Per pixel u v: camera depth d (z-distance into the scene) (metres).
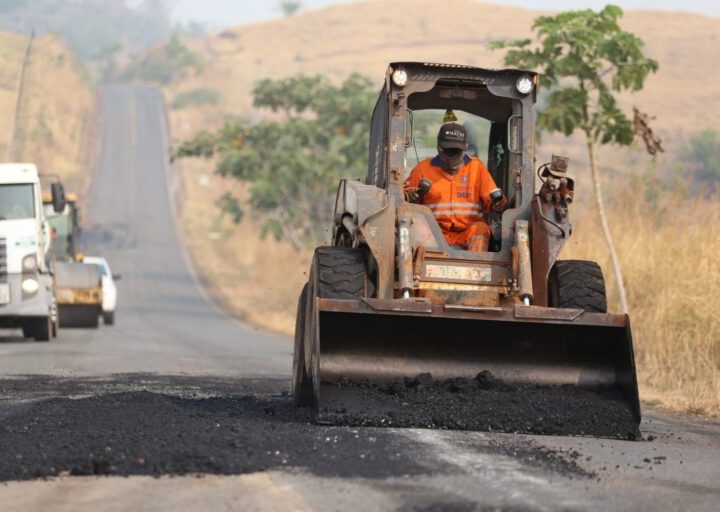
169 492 17.06
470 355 25.41
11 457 19.47
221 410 26.44
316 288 25.95
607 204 53.75
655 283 46.88
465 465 19.14
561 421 23.70
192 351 57.84
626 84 46.94
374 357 25.11
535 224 26.36
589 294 27.02
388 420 23.17
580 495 17.23
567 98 47.78
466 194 27.45
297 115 117.00
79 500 16.72
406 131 26.62
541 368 25.50
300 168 110.00
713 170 104.31
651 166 53.31
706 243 45.59
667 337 42.47
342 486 17.33
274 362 50.66
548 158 132.50
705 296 42.22
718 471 20.39
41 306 62.31
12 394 32.56
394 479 17.86
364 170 109.19
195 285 169.62
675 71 189.00
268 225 121.69
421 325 25.11
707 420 30.64
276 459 19.28
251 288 159.88
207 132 115.50
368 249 26.67
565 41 47.28
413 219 25.98
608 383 25.41
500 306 26.09
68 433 21.89
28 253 62.31
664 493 17.91
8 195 62.69
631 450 22.19
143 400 28.88
